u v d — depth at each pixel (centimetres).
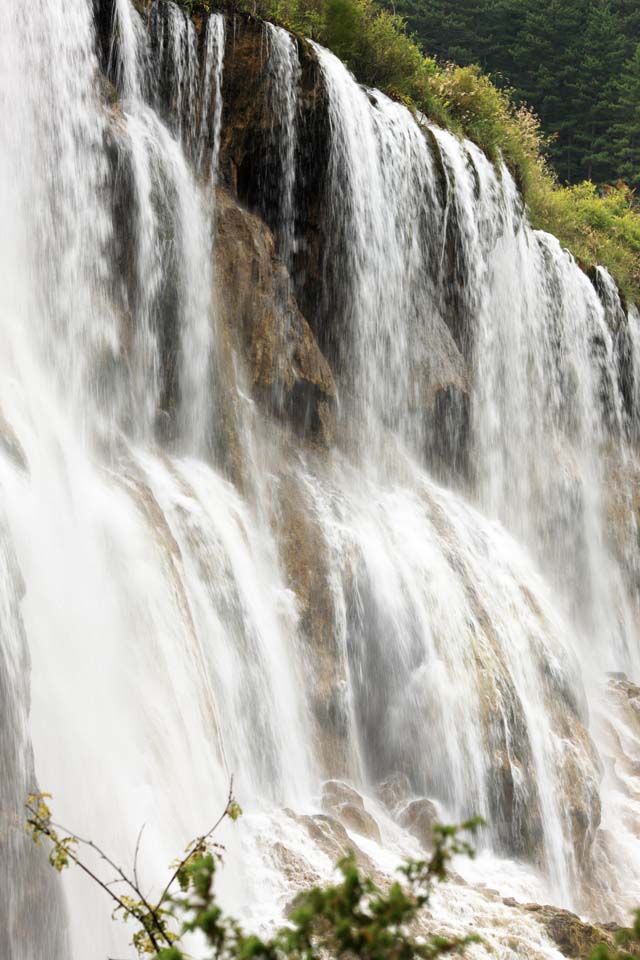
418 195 3033
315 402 2602
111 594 1786
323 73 2728
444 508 2839
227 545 2164
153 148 2419
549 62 8350
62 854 872
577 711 2706
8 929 1191
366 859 1811
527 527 3422
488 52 8612
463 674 2388
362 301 2830
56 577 1636
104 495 1944
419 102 3356
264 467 2445
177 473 2241
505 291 3462
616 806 2636
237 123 2642
